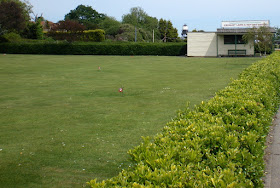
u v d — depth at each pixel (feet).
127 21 282.97
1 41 150.92
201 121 14.53
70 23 156.66
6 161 17.25
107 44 148.87
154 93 39.78
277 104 26.99
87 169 16.17
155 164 9.49
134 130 22.86
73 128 23.72
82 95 38.99
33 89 44.55
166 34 296.51
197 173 9.18
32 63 94.63
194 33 138.21
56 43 148.46
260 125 16.14
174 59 114.42
